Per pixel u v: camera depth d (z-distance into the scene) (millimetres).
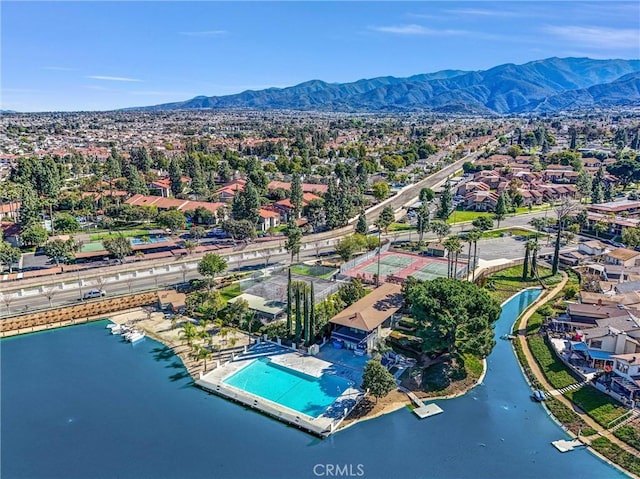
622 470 64875
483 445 69875
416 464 66250
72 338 101188
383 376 76938
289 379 84938
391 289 111062
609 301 106938
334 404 77875
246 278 130875
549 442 70812
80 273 131375
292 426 73688
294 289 106250
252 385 83062
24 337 101562
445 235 169625
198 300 109562
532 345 97875
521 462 66562
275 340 98625
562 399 79812
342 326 99062
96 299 116625
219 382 83375
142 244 155625
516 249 162250
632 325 91188
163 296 115500
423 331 86250
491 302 86875
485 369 90875
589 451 68750
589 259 147625
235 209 175375
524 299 123688
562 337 97812
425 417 75875
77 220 180375
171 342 99000
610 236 174000
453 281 90500
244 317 104062
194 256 148000
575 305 105625
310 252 158625
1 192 178000
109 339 100875
